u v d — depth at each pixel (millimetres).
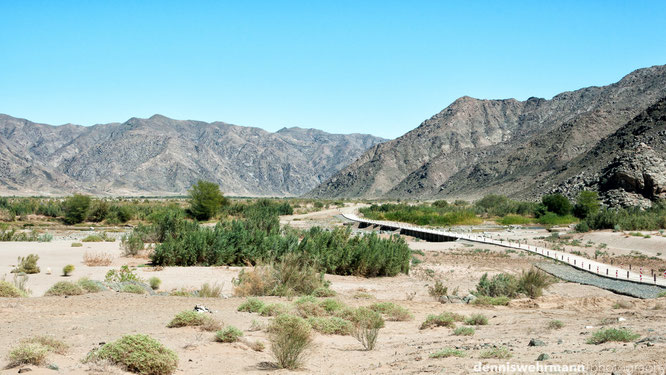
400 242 46500
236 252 42812
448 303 28422
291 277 29000
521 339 14953
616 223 89500
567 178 193500
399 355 13383
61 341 12523
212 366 11789
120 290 25562
